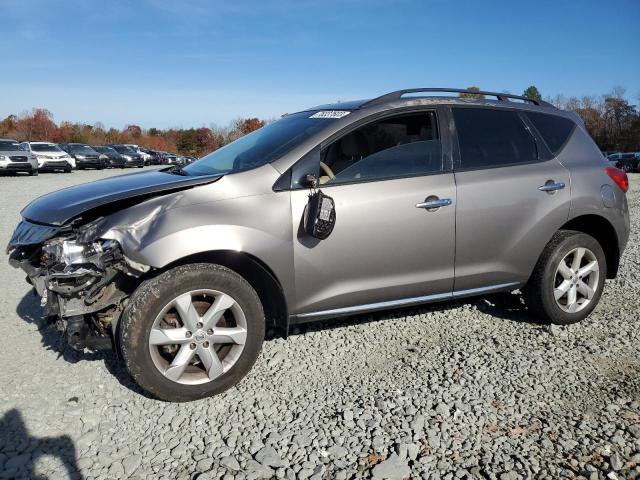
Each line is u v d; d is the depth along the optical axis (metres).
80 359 3.58
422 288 3.66
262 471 2.45
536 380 3.27
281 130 3.81
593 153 4.30
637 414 2.88
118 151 37.16
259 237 3.09
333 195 3.31
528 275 4.00
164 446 2.65
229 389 3.20
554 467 2.45
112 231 2.86
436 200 3.56
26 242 3.05
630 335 3.96
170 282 2.88
